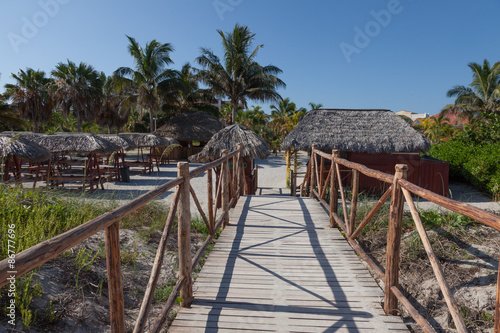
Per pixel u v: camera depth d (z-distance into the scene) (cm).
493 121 1491
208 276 340
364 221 357
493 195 1027
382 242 483
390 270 267
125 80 2666
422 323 214
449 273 367
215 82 2847
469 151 1320
